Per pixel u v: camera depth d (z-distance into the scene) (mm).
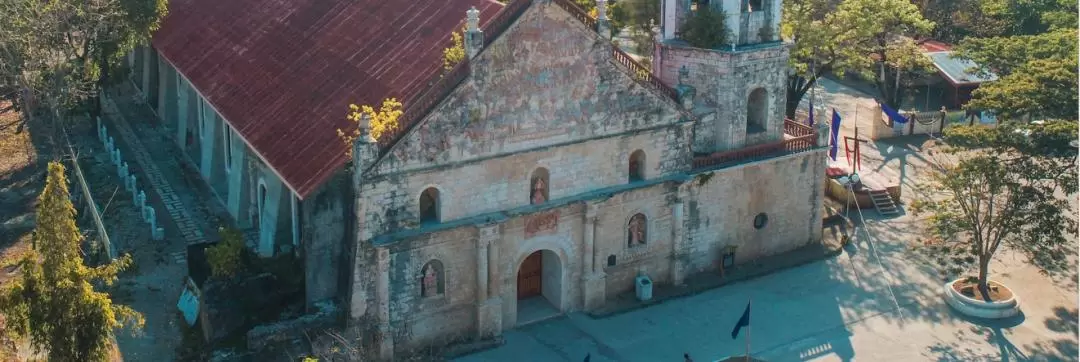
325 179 38969
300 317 39969
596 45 41531
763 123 48969
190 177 59125
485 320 42438
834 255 51844
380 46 46625
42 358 32750
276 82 48844
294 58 49938
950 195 53812
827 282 49125
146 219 53656
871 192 58031
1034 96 47281
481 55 38781
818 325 45188
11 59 58719
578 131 42438
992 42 68312
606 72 42250
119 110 71250
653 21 64625
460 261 41500
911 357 42750
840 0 73438
